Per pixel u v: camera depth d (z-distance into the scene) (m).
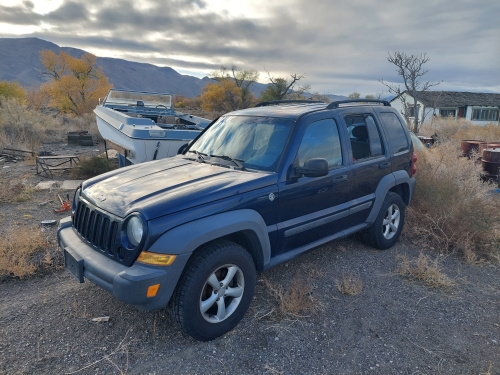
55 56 39.00
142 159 7.06
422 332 3.50
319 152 4.14
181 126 8.80
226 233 3.18
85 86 37.75
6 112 17.11
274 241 3.71
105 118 9.07
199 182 3.46
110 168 9.77
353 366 3.03
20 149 13.88
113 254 3.06
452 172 6.93
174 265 2.91
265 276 4.43
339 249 5.29
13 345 3.17
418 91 18.47
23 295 4.00
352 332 3.47
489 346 3.32
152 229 2.88
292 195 3.77
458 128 21.11
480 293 4.28
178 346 3.21
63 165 11.41
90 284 4.23
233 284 3.46
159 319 3.56
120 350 3.14
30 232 5.31
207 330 3.18
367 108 5.05
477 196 6.16
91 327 3.44
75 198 3.89
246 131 4.29
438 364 3.07
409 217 6.10
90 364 2.98
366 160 4.76
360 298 4.05
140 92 11.93
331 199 4.25
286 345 3.26
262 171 3.76
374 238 5.16
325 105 4.82
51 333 3.35
